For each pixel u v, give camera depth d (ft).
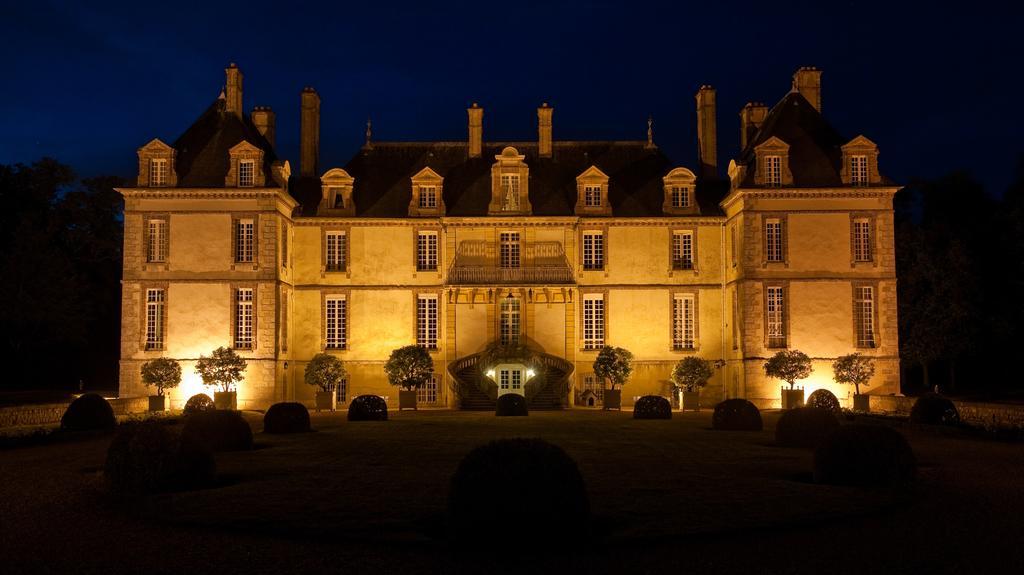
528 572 35.53
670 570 35.99
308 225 149.48
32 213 182.39
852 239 139.44
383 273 148.97
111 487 52.95
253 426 104.78
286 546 39.81
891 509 47.85
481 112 161.38
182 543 40.45
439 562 37.04
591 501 49.55
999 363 181.37
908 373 194.18
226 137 144.46
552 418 115.24
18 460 70.79
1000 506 49.01
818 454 56.95
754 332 137.69
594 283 149.18
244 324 137.59
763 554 38.50
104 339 209.67
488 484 39.78
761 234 139.03
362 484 55.62
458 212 149.69
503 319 148.25
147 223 138.82
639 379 148.25
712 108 161.48
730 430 96.22
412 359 137.28
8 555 38.70
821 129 148.56
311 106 161.17
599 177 150.71
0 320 177.78
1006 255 171.94
